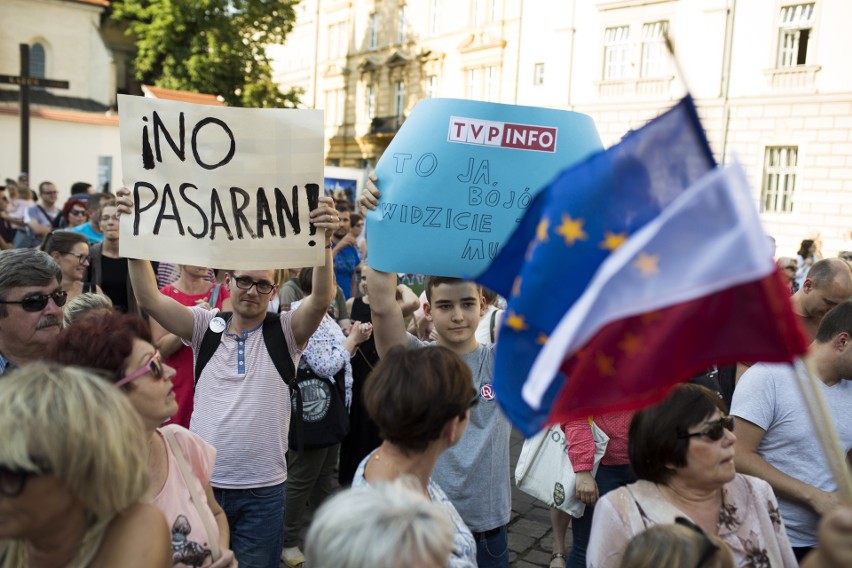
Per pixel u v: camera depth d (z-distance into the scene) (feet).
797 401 8.81
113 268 17.76
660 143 5.33
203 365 10.25
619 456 11.62
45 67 100.01
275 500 10.07
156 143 9.89
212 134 9.93
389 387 6.30
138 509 5.47
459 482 8.73
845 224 63.21
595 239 5.37
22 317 8.54
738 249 4.37
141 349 6.56
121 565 5.17
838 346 8.73
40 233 35.47
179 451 7.06
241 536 9.95
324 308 10.25
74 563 5.16
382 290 9.62
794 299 12.21
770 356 5.00
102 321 6.66
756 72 66.90
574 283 5.33
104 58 103.24
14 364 8.81
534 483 11.77
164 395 6.66
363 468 6.67
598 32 77.56
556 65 82.02
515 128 9.95
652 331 5.03
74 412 4.83
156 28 96.58
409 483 5.48
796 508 8.71
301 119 9.96
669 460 6.81
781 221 66.64
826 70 63.21
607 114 77.10
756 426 8.87
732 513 6.93
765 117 66.74
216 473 9.80
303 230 10.07
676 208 4.55
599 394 4.97
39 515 4.81
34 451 4.66
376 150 122.31
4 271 8.54
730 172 4.50
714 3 68.49
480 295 9.45
